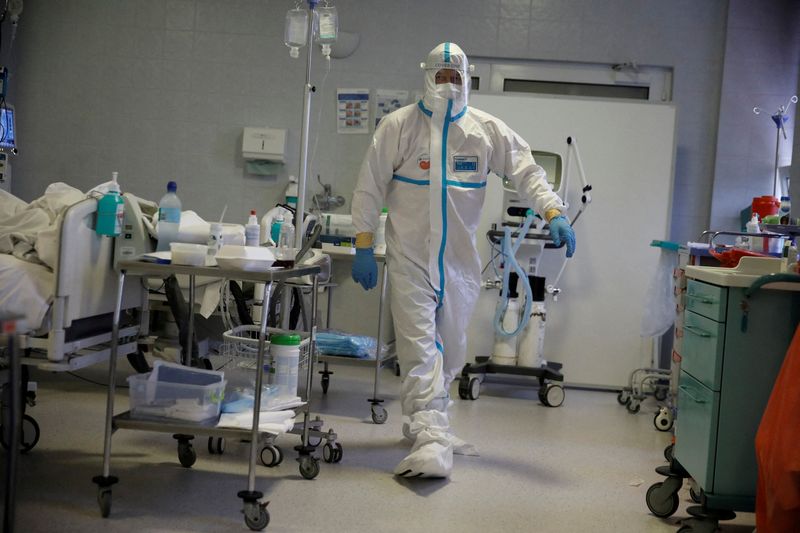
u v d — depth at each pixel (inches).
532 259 188.5
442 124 118.9
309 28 132.0
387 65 205.0
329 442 118.0
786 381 80.5
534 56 203.9
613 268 192.9
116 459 111.5
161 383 94.7
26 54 207.3
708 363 93.0
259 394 90.7
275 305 142.0
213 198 208.5
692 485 109.4
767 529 81.2
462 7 204.1
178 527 88.5
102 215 107.4
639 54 203.2
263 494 95.7
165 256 97.9
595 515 102.3
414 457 110.3
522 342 179.3
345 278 205.9
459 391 174.4
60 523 87.2
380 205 124.0
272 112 206.5
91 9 206.4
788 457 78.0
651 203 192.1
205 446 121.3
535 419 157.8
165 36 206.5
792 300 90.1
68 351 104.2
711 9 201.5
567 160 189.2
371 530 91.7
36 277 103.3
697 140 203.2
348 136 206.2
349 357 148.1
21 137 208.4
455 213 119.3
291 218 159.5
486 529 94.7
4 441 109.8
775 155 199.9
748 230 151.5
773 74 199.6
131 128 207.9
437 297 120.7
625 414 167.6
